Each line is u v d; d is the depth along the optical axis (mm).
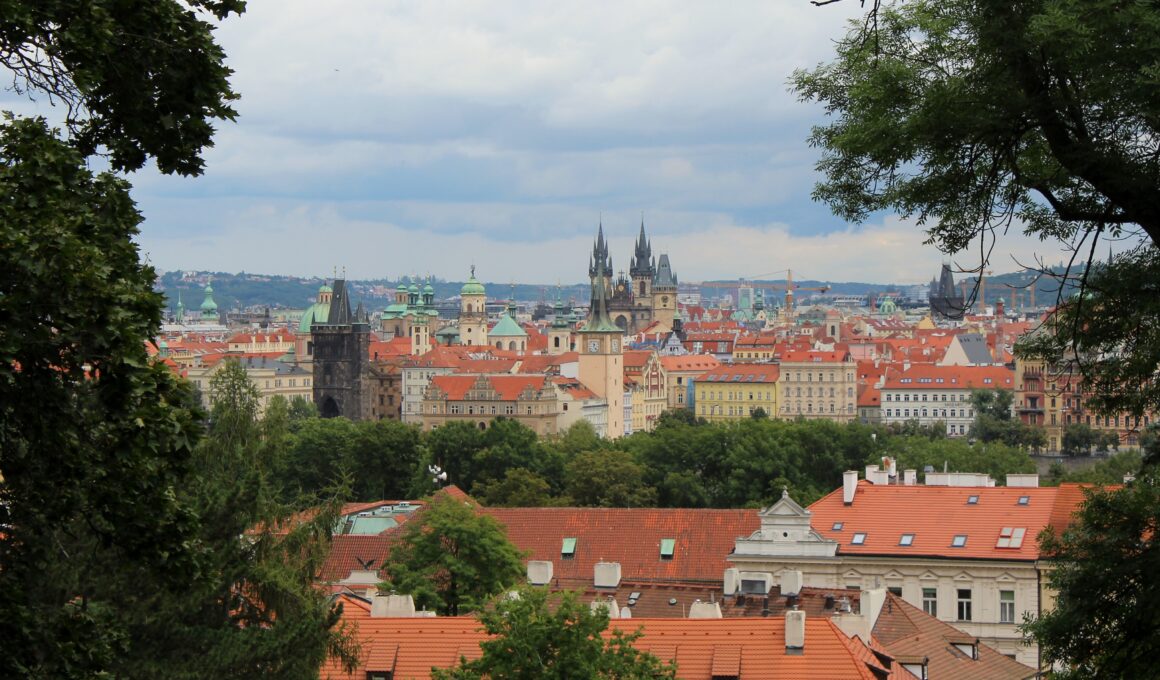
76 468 42094
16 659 41219
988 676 123438
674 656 99062
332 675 100250
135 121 47969
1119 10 47156
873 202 52719
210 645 74625
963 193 51188
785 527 176500
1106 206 52000
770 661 98062
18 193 42625
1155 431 55906
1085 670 55875
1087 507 56750
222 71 49219
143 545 43750
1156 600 53000
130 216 46344
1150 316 52406
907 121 50594
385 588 138625
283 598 87125
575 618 83875
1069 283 52875
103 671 43312
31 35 43219
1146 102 48219
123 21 47531
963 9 50125
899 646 120125
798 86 53250
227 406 103062
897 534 174000
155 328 44438
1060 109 49344
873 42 51719
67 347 41875
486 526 151875
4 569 43156
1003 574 167125
